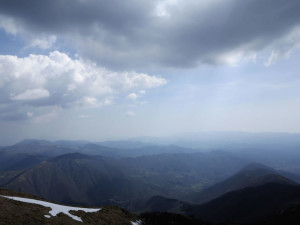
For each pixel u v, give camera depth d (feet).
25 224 89.92
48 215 109.70
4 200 112.88
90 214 139.13
